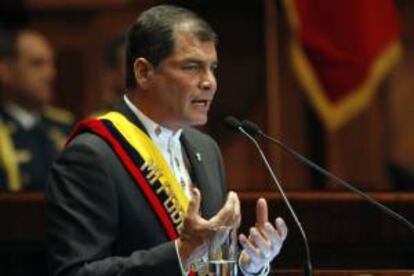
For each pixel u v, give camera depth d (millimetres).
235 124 9758
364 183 21000
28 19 20656
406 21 21172
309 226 12297
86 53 20688
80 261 9094
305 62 17875
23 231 12609
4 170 17141
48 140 17500
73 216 9289
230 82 20562
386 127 21172
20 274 12648
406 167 21016
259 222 9062
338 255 12359
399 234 12375
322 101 17891
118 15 20750
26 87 17500
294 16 17891
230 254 8727
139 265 8867
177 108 9602
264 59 20531
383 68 18000
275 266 12164
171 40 9508
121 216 9531
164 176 9758
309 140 21016
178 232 9625
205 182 10273
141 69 9695
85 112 20516
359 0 17859
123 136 9727
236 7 20547
